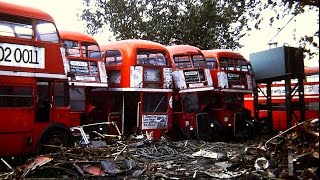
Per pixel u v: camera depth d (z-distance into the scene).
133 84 17.06
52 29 13.32
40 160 11.08
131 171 11.23
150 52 17.81
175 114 19.38
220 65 21.19
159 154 13.34
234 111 21.50
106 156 12.13
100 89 17.33
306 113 23.98
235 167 11.43
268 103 24.64
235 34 25.81
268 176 9.66
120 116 17.59
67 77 13.84
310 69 24.22
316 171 8.87
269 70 23.19
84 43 15.95
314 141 9.88
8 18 12.15
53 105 13.20
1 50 11.88
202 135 19.61
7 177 10.21
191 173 10.78
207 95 20.84
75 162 11.08
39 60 12.80
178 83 19.39
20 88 12.24
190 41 26.02
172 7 26.11
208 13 25.05
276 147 10.88
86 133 15.37
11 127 11.98
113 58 18.00
